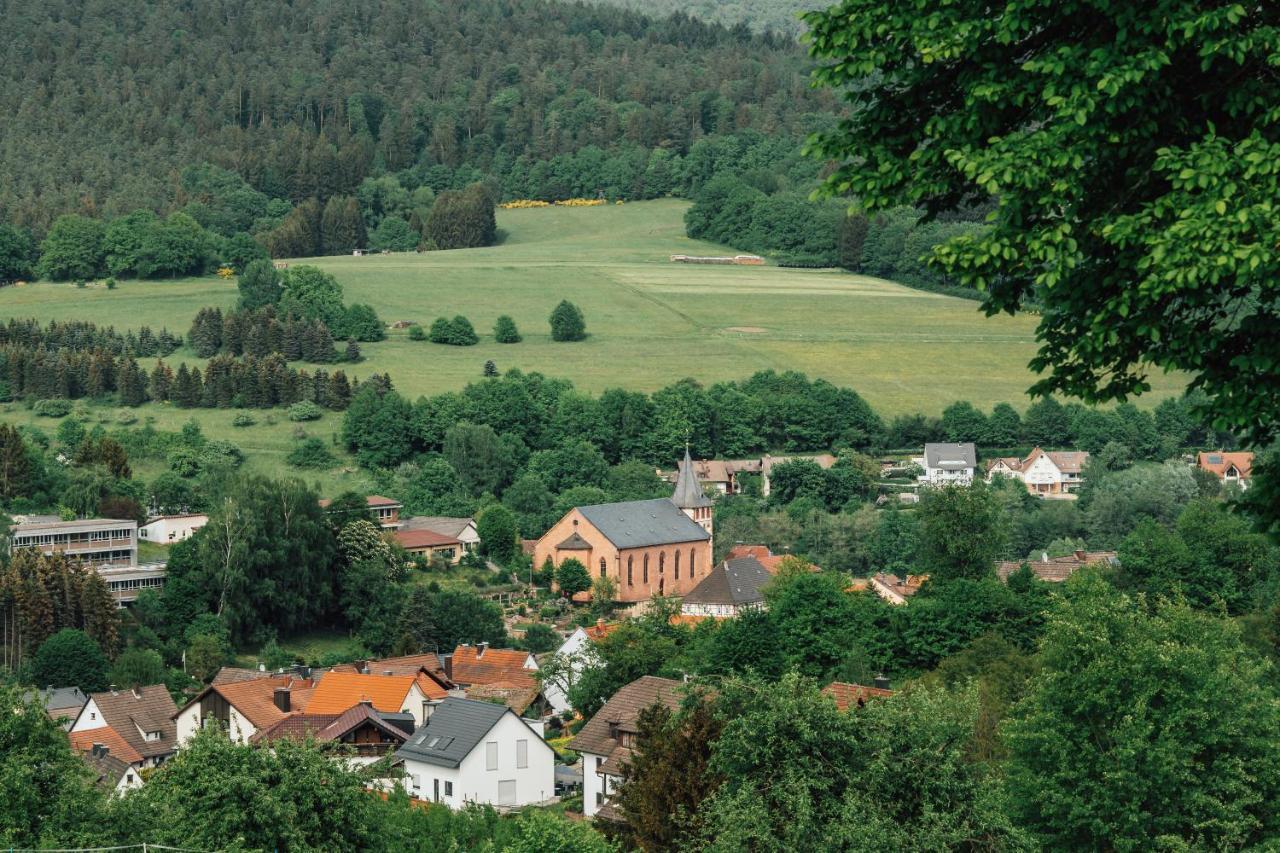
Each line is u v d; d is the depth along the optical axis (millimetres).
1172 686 127188
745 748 116875
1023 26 51406
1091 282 52594
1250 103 50281
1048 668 135125
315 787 133625
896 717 119375
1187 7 49375
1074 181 50781
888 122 55562
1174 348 51531
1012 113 53375
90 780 128000
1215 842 121938
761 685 121000
